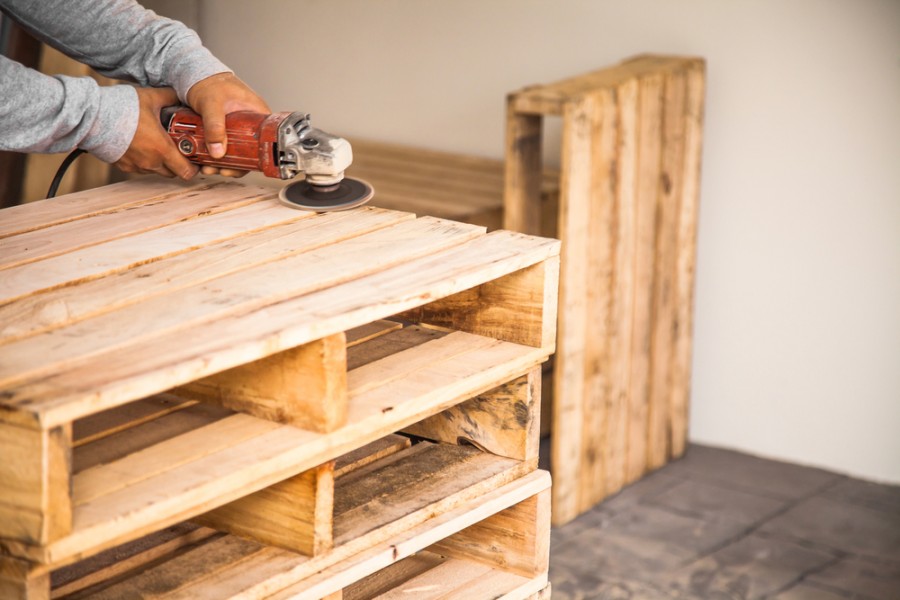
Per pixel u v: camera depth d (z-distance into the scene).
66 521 1.05
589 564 2.96
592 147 3.00
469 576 1.59
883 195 3.32
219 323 1.20
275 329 1.18
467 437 1.62
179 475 1.17
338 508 1.42
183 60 1.76
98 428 1.28
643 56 3.55
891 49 3.22
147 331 1.18
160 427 1.28
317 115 4.58
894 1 3.19
